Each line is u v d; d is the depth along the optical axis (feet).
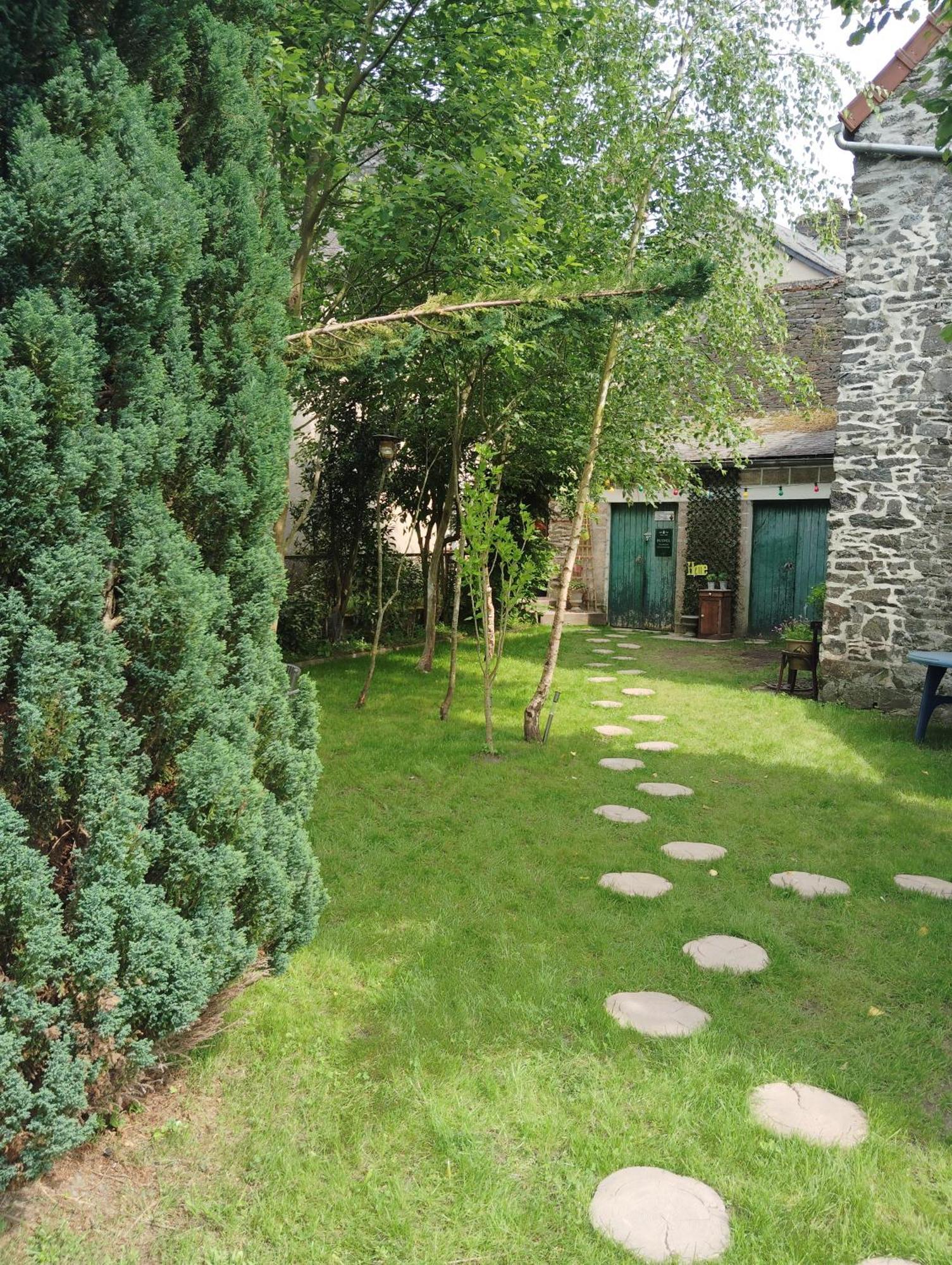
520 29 18.13
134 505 6.90
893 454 25.96
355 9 16.46
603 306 14.03
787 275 47.57
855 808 17.17
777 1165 7.36
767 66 21.01
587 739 22.12
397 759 19.70
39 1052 6.45
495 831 15.30
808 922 12.11
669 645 40.40
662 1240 6.56
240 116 8.26
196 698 7.37
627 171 21.50
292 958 10.59
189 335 7.55
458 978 10.22
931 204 24.89
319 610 34.55
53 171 6.12
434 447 30.71
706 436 30.25
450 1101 8.10
